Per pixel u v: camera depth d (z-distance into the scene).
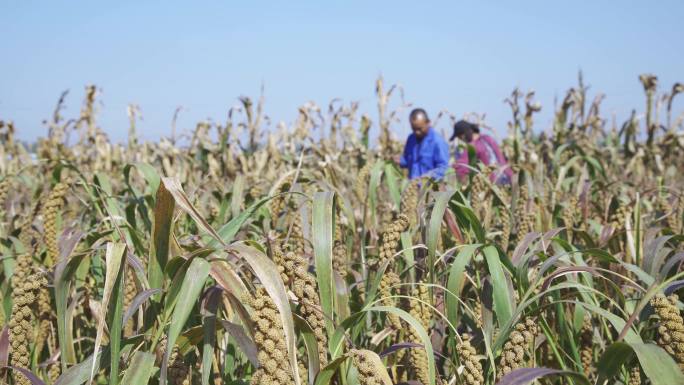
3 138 12.92
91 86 14.40
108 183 4.48
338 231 3.84
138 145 14.84
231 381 2.57
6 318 3.26
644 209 6.99
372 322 3.65
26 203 8.73
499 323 2.50
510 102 13.47
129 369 2.07
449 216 3.69
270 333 1.78
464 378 2.16
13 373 2.37
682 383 1.55
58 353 3.22
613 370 1.81
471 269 3.81
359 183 5.93
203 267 2.06
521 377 1.72
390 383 1.90
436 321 3.43
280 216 4.74
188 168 11.26
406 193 4.31
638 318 2.71
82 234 2.89
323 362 2.22
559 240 3.17
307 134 13.64
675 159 14.82
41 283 2.39
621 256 4.16
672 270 3.13
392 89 13.48
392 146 14.60
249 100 12.19
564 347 3.12
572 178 7.57
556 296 2.85
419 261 3.26
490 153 9.34
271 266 1.88
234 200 4.62
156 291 2.29
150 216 4.57
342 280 2.68
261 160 11.38
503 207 4.54
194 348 2.62
